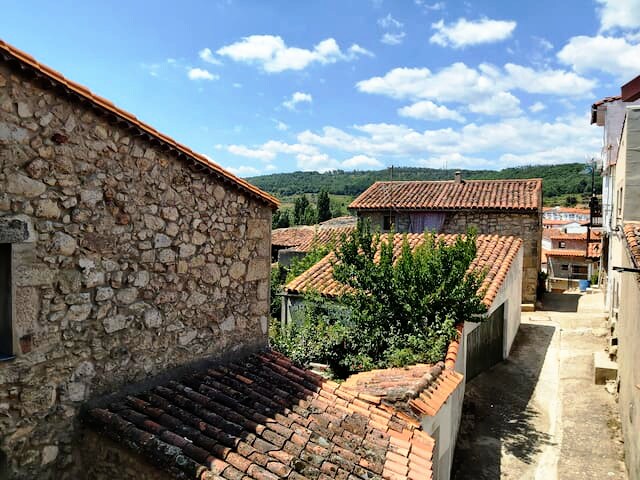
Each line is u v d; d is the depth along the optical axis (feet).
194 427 15.62
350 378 27.84
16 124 12.96
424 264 32.35
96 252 15.31
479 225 69.56
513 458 29.40
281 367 21.99
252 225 22.22
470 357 38.42
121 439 14.33
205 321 19.92
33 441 13.91
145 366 17.29
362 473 15.64
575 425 32.91
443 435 25.59
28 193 13.33
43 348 13.98
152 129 16.67
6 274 13.26
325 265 43.27
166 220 17.74
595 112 60.70
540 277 73.46
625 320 33.35
